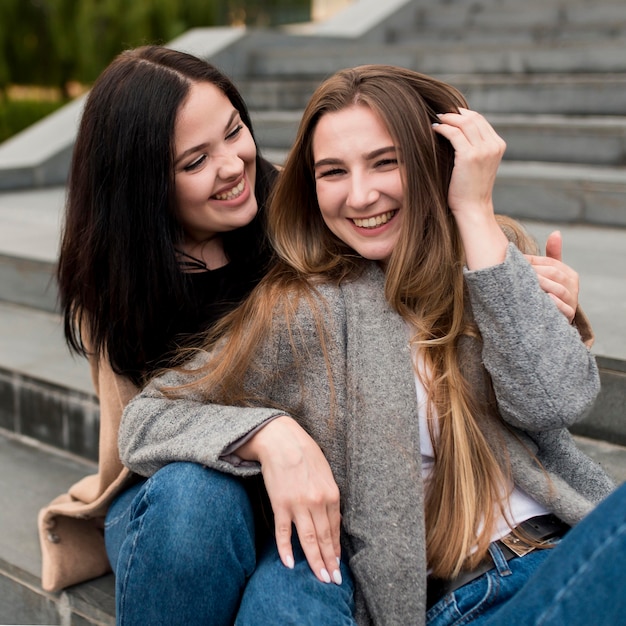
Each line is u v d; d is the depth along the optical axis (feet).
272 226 4.28
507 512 3.78
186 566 3.47
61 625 5.07
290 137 13.01
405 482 3.59
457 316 3.86
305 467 3.57
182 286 4.50
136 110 4.17
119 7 25.90
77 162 4.44
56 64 27.58
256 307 3.96
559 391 3.56
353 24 17.89
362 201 3.82
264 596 3.49
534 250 4.29
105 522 4.62
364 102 3.82
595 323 5.95
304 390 3.89
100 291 4.53
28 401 6.98
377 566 3.54
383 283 4.06
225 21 30.99
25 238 9.44
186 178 4.34
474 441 3.75
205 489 3.56
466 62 13.78
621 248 8.30
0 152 13.98
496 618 3.12
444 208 3.92
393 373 3.74
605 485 4.01
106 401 4.76
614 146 10.48
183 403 3.92
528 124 11.08
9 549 5.39
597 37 15.12
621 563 2.90
